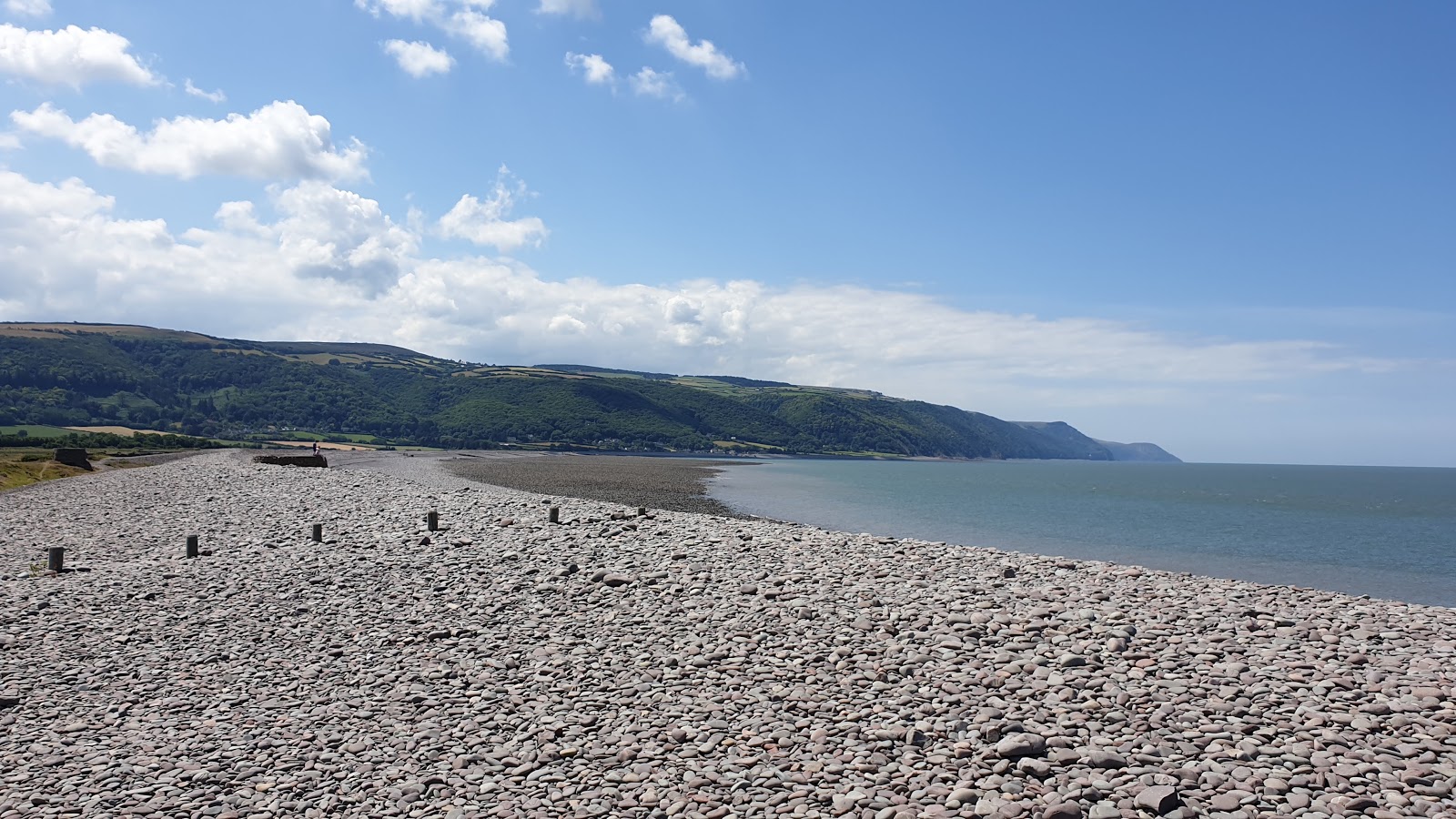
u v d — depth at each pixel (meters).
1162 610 17.08
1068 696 12.59
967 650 14.70
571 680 13.98
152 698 13.39
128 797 10.11
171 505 38.12
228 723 12.41
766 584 19.44
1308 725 11.46
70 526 31.16
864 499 73.50
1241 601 17.97
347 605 18.64
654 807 9.89
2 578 21.45
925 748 11.23
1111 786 9.98
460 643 15.95
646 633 16.25
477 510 33.41
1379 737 11.04
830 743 11.41
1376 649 14.63
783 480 103.25
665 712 12.59
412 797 10.13
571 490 63.16
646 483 79.94
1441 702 12.06
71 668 14.64
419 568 21.92
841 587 19.06
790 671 14.07
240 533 28.17
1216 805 9.46
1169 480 164.50
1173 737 11.17
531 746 11.54
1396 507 79.94
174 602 18.92
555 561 22.36
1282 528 53.69
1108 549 40.41
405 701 13.23
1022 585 19.22
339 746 11.62
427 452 182.75
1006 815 9.42
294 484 49.75
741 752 11.22
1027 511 63.50
